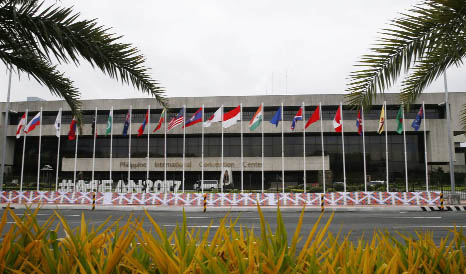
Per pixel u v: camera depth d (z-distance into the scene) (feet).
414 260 7.63
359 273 6.42
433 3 9.76
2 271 6.37
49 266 6.49
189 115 144.77
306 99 136.26
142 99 138.41
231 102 138.21
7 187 126.00
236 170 137.39
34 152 154.51
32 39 14.42
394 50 11.87
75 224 41.70
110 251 6.97
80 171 142.72
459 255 7.55
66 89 19.06
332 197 72.33
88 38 15.14
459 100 131.44
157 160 139.54
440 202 69.67
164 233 7.45
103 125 141.08
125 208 67.87
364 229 38.01
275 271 6.06
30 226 7.70
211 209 66.49
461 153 153.28
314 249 6.79
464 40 9.64
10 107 144.77
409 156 140.15
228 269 6.87
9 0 13.96
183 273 5.81
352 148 143.23
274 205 71.77
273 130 136.87
